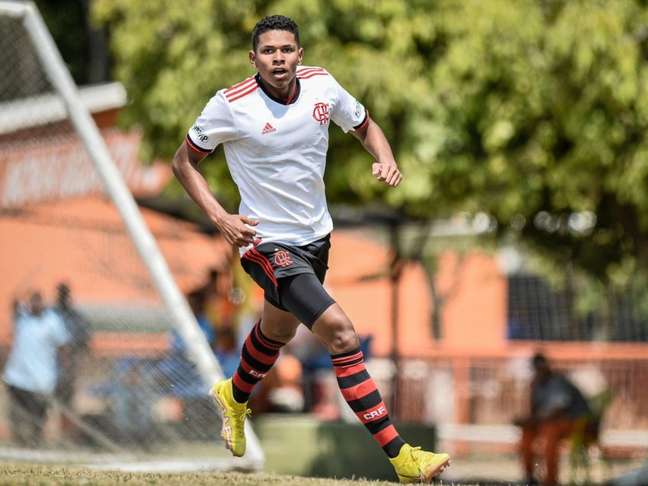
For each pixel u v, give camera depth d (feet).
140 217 130.82
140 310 129.90
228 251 184.96
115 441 128.16
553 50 144.36
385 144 74.69
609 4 144.97
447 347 257.34
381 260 240.32
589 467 178.19
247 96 71.05
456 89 146.92
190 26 150.61
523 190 154.10
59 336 133.69
